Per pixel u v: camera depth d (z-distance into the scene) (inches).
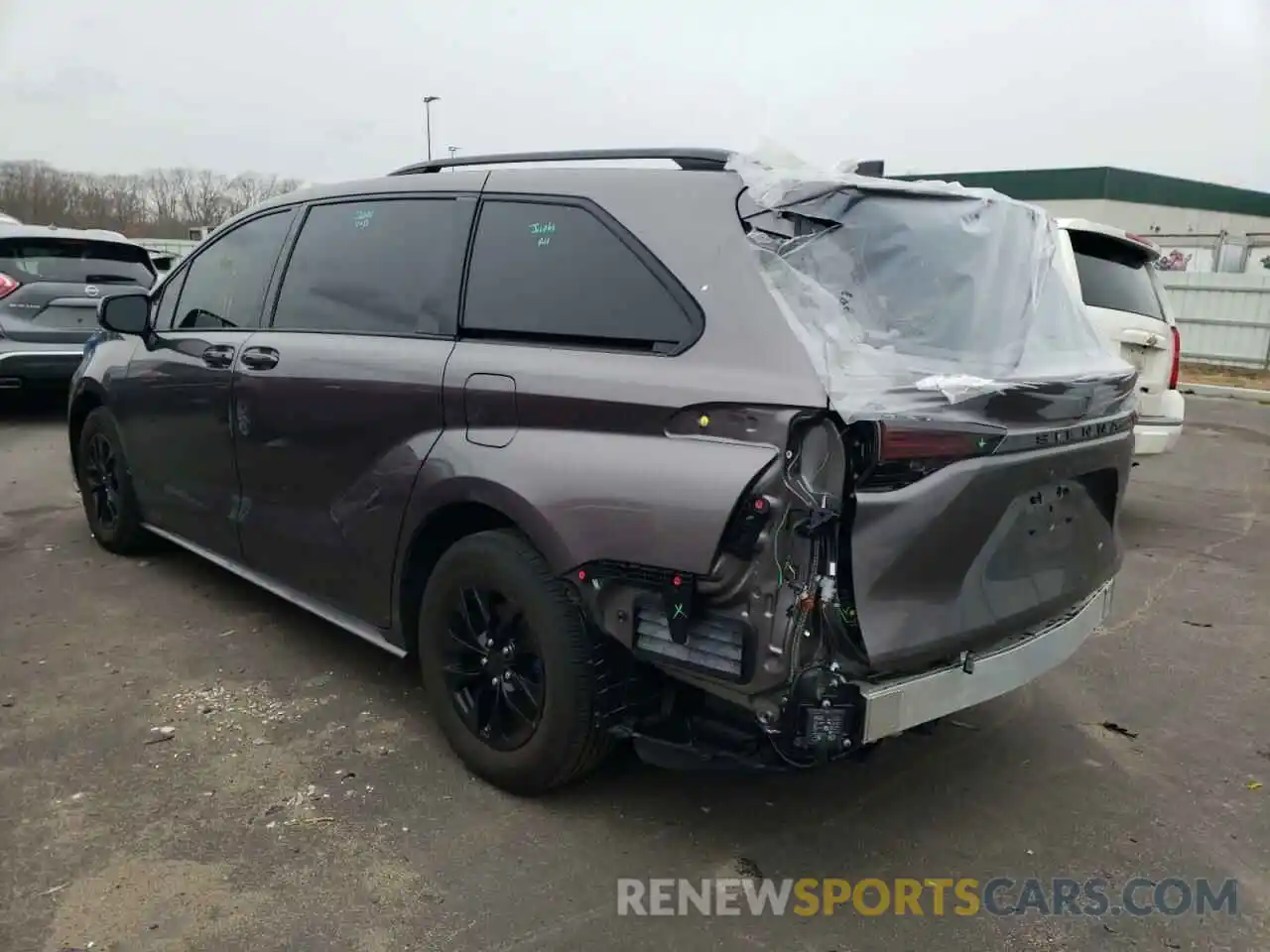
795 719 94.2
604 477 104.0
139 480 195.3
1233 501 300.7
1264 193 1280.8
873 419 90.5
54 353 357.7
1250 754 141.0
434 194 136.9
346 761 130.3
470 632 124.6
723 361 100.0
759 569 93.4
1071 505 116.5
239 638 170.6
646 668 111.1
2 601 185.8
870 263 105.9
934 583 98.4
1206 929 102.5
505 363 117.5
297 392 145.3
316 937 97.0
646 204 113.0
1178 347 265.0
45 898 101.2
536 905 102.7
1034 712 153.2
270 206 168.1
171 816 116.5
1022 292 119.1
